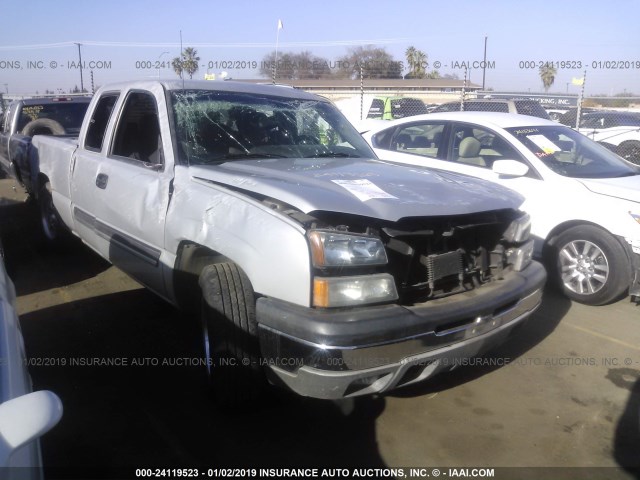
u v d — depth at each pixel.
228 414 3.29
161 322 4.57
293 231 2.81
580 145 6.22
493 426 3.31
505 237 3.48
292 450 3.03
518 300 3.36
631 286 4.97
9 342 2.13
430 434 3.21
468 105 13.84
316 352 2.67
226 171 3.49
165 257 3.64
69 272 5.82
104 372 3.78
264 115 4.34
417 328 2.81
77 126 9.17
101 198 4.43
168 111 3.97
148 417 3.29
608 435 3.25
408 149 7.08
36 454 1.94
